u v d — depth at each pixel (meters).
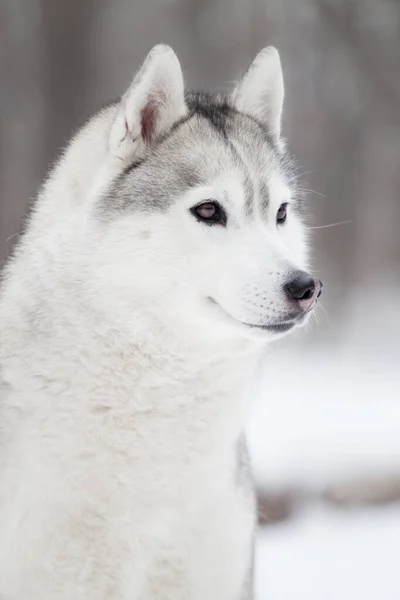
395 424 13.80
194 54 31.45
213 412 6.16
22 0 27.34
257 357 6.40
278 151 7.07
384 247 34.66
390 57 31.50
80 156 6.48
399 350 23.30
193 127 6.55
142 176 6.22
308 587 9.31
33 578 5.91
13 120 27.27
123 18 30.22
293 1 30.92
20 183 26.62
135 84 6.24
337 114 32.12
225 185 6.29
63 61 24.88
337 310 27.59
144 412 6.03
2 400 6.08
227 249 6.15
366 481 12.09
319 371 19.48
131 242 6.02
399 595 9.07
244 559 6.45
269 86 7.22
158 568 6.15
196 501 6.13
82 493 5.93
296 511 11.79
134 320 6.01
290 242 6.87
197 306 6.08
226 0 31.53
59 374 5.96
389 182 34.56
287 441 12.62
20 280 6.29
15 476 5.89
